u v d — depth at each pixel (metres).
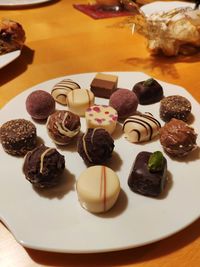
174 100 0.21
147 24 0.27
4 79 0.25
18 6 0.36
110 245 0.13
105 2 0.35
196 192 0.16
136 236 0.14
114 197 0.15
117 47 0.30
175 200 0.15
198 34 0.27
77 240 0.14
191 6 0.33
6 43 0.26
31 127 0.18
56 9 0.36
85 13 0.35
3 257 0.14
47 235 0.14
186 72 0.26
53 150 0.16
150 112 0.22
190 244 0.14
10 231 0.14
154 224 0.14
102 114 0.20
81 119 0.21
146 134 0.19
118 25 0.32
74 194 0.16
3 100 0.23
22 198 0.15
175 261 0.13
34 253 0.14
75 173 0.17
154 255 0.14
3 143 0.18
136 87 0.22
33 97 0.20
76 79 0.24
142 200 0.15
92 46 0.30
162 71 0.27
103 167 0.16
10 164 0.17
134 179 0.16
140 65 0.27
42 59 0.28
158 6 0.34
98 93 0.23
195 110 0.21
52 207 0.15
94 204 0.14
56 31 0.32
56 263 0.13
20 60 0.27
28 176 0.16
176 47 0.28
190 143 0.17
